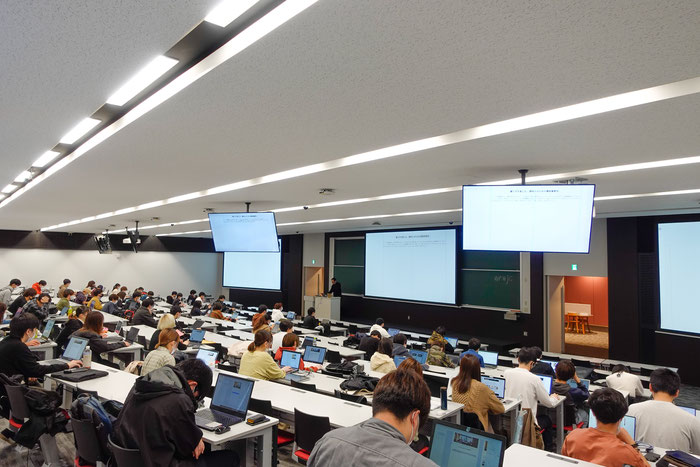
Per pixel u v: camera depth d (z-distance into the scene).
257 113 3.62
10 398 3.75
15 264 17.73
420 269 13.89
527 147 4.54
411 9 2.08
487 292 12.88
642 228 10.29
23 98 3.23
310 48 2.48
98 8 2.05
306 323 11.07
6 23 2.17
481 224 5.28
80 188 7.41
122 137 4.33
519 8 2.06
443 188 7.19
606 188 6.77
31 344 6.55
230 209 10.16
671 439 3.16
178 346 6.89
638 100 3.27
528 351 5.12
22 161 5.38
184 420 2.53
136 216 11.95
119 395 3.85
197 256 22.03
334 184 6.88
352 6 2.06
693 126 3.79
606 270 10.77
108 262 19.69
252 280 19.59
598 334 15.96
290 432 4.09
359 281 16.19
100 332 6.13
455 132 4.14
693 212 9.18
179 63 2.88
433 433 2.33
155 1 2.01
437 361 6.64
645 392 5.92
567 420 5.14
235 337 8.80
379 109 3.50
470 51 2.50
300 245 18.27
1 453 4.43
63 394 4.54
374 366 5.58
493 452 2.13
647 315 10.08
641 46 2.42
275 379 4.92
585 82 2.93
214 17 2.27
